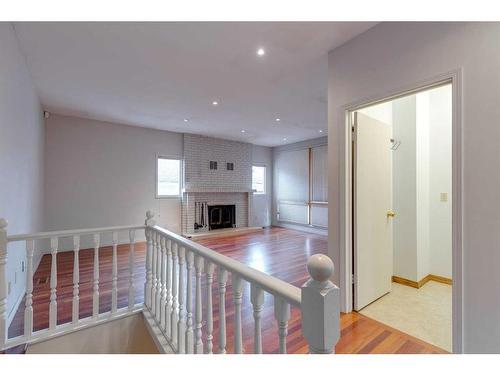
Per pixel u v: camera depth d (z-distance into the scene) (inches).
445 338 76.1
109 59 100.6
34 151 132.7
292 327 81.7
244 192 285.6
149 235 89.9
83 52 95.3
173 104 155.7
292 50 93.3
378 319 87.4
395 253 125.3
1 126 74.7
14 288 90.4
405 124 122.5
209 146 256.4
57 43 89.1
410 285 119.3
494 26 56.6
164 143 229.6
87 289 114.1
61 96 141.9
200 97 143.3
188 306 58.1
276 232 266.4
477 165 58.4
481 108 58.0
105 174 198.4
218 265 46.3
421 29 68.4
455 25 62.1
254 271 39.0
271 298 103.8
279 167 308.3
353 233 91.7
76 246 79.8
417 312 92.7
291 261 160.4
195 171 245.8
